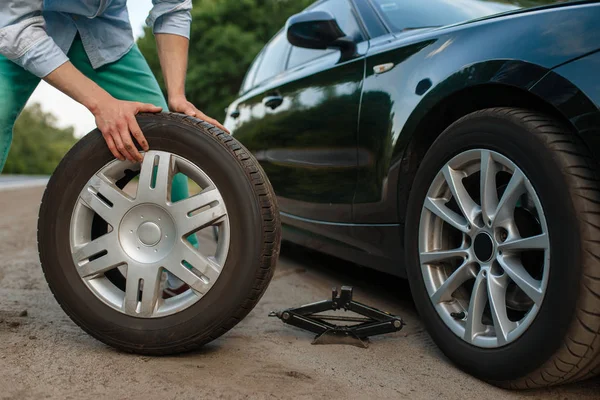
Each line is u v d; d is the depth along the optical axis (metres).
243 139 3.33
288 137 2.75
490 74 1.56
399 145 1.92
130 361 1.55
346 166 2.26
